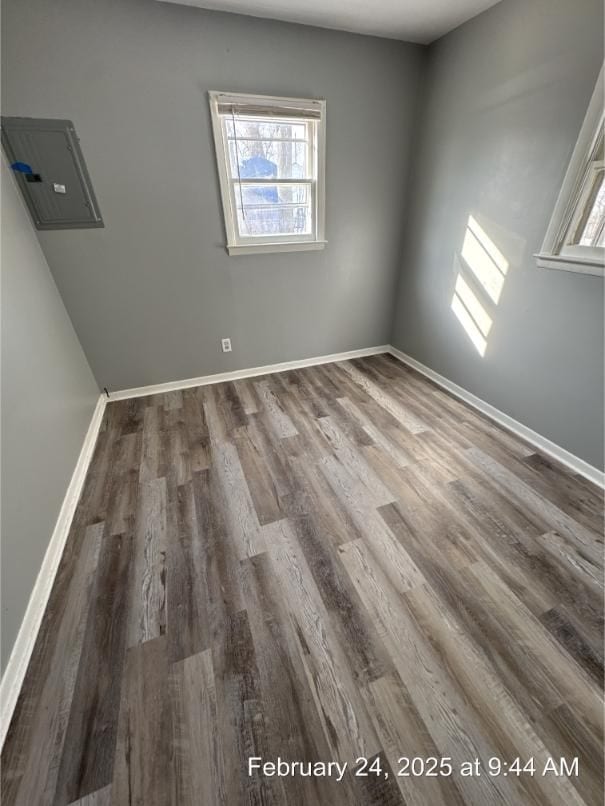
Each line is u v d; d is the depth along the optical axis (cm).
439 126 253
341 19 211
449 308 278
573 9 159
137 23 190
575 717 104
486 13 201
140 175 224
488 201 226
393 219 304
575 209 179
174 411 268
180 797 91
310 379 316
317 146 249
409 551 156
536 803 89
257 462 212
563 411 204
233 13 201
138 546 161
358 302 332
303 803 90
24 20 175
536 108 186
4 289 160
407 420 253
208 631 128
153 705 109
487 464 209
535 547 156
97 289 246
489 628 127
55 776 95
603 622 128
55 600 139
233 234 260
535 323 211
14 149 195
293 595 139
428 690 110
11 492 132
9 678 111
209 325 288
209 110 219
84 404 236
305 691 111
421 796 91
